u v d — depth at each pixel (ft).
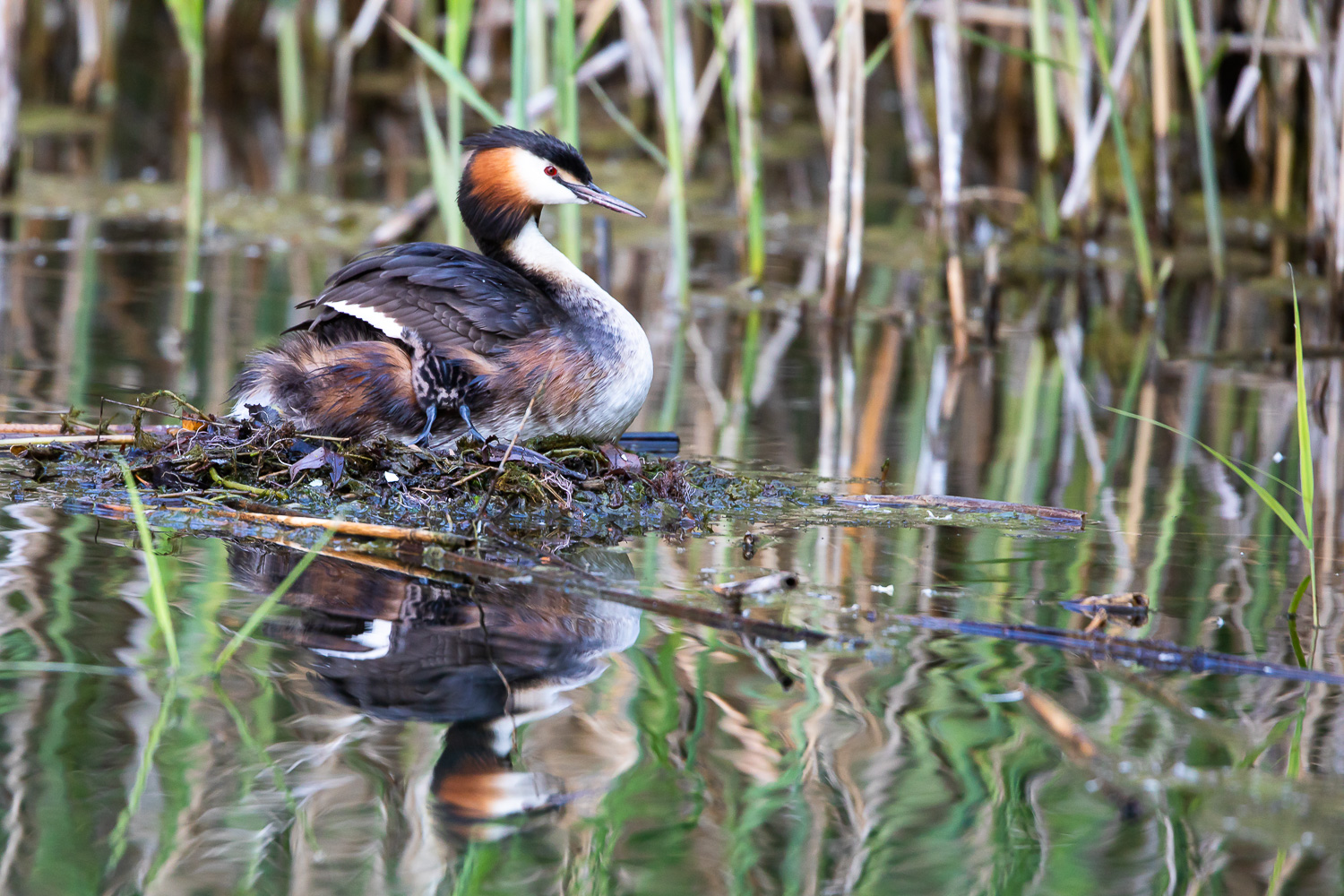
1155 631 24.64
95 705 20.03
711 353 51.29
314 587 25.31
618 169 86.84
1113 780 19.10
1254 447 40.11
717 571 27.43
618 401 34.73
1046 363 51.55
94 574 25.35
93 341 46.09
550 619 24.16
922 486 35.14
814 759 19.42
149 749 18.92
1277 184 78.84
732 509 32.40
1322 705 21.61
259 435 32.42
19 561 25.84
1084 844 17.60
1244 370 51.08
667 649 23.09
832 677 22.13
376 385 32.50
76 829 17.08
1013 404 45.11
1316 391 47.57
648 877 16.63
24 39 99.09
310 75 106.93
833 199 56.65
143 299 53.42
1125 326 58.03
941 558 28.96
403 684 21.24
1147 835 17.92
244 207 73.20
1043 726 20.53
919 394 46.09
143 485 31.22
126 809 17.52
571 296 35.32
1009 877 16.85
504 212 36.60
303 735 19.47
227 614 23.68
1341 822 18.24
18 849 16.67
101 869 16.42
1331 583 27.76
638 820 17.85
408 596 25.07
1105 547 30.12
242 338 47.52
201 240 66.18
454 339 32.86
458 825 17.60
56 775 18.17
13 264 59.00
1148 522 32.27
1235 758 19.76
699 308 58.65
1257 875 17.02
